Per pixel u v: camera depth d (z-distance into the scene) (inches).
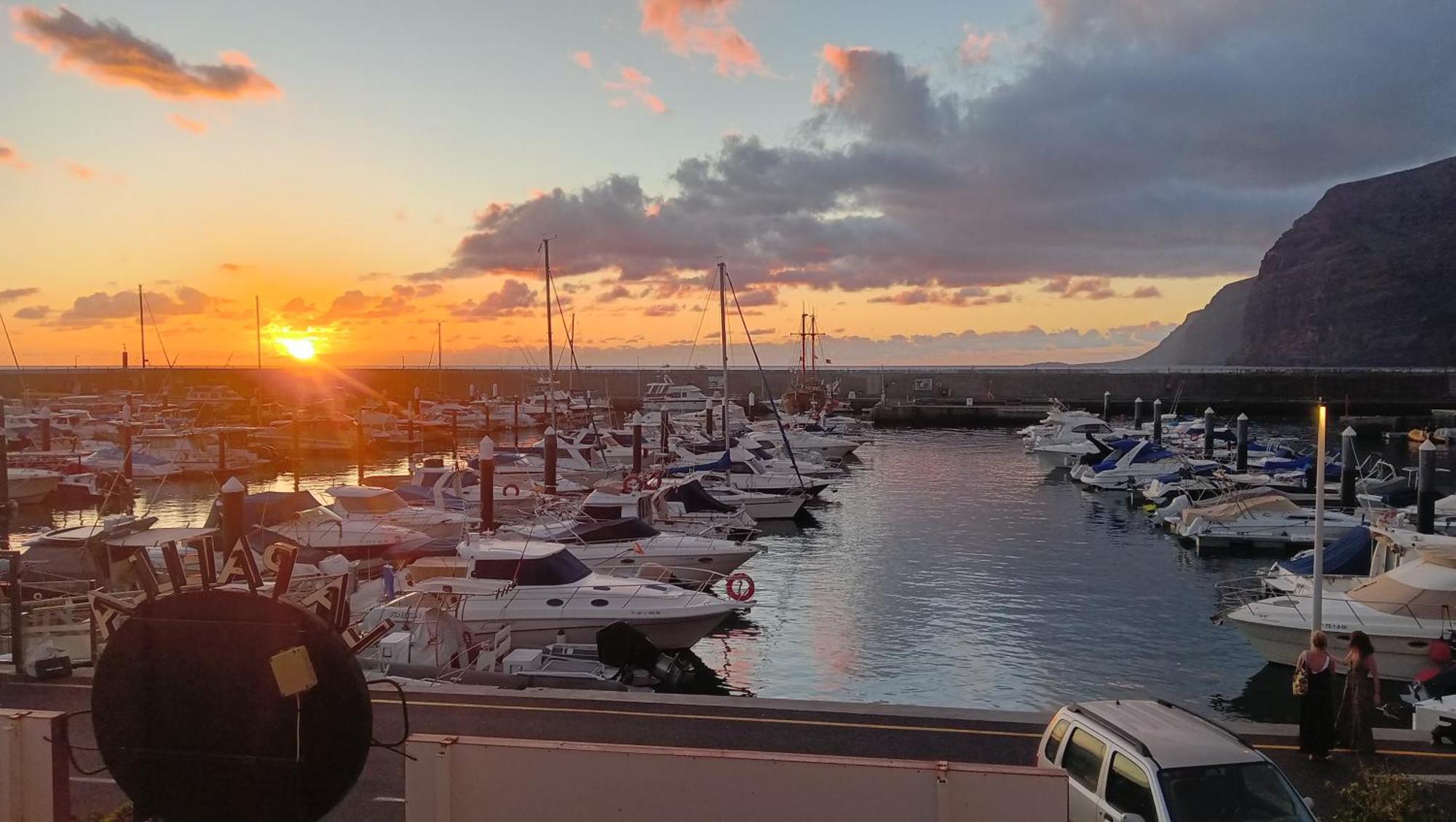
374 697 530.0
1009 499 2014.0
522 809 255.8
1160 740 314.2
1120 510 1854.1
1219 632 1006.4
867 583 1248.2
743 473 1873.8
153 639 243.1
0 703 522.9
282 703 239.0
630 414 4416.8
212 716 241.1
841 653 936.3
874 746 466.3
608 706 520.4
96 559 918.4
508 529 1218.6
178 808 243.6
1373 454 2802.7
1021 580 1267.2
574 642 836.6
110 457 2335.1
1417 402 3902.6
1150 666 894.4
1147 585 1236.5
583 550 1156.5
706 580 1079.0
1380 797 329.4
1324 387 4165.8
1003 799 239.5
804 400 4099.4
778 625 1043.3
